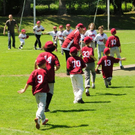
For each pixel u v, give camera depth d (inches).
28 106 754.8
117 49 1262.3
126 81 1046.4
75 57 762.8
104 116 662.5
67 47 1081.4
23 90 589.9
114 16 4630.9
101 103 774.5
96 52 1841.8
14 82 1050.7
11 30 1936.5
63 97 845.2
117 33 3174.2
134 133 554.9
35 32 1915.6
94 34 1311.5
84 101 800.9
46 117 660.1
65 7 4347.9
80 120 635.5
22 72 1228.5
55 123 617.9
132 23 4387.3
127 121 625.9
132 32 3326.8
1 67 1334.9
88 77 856.9
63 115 674.8
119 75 1150.3
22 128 589.9
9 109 727.1
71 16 4227.4
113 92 898.1
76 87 775.1
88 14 4621.1
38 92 582.6
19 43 2326.5
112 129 575.8
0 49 1943.9
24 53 1770.4
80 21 4128.9
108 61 932.0
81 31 990.4
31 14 4490.7
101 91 913.5
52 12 4616.1
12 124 615.2
